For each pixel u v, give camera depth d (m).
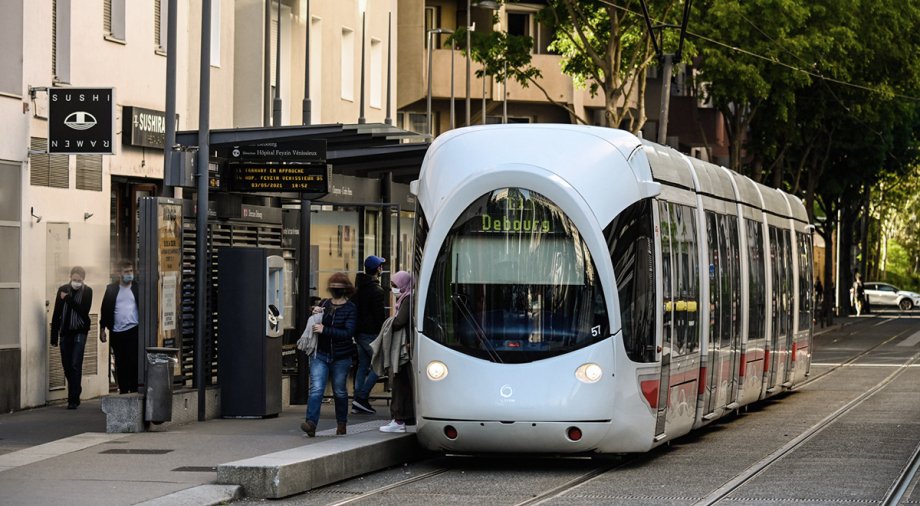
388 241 35.16
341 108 57.34
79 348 31.52
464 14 79.75
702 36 61.19
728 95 63.25
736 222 31.53
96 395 35.09
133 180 38.00
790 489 20.17
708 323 27.84
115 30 36.84
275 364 28.81
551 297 22.69
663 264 24.50
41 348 32.34
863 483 20.77
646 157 24.72
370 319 29.34
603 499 19.38
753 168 76.88
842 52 66.44
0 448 24.30
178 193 39.53
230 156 29.53
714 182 29.80
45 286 32.62
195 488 19.38
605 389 22.50
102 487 19.41
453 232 23.06
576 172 23.16
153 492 19.03
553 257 22.78
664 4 54.44
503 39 56.91
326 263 34.50
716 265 28.92
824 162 84.62
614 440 22.73
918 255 167.12
